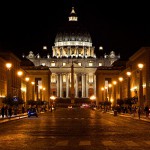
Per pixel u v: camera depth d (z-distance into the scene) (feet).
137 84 387.14
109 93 629.10
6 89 378.53
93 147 92.12
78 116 314.55
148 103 344.08
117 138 113.60
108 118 272.10
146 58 354.54
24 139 112.06
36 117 290.35
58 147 92.63
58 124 192.75
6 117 271.69
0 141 106.42
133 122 212.43
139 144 96.99
